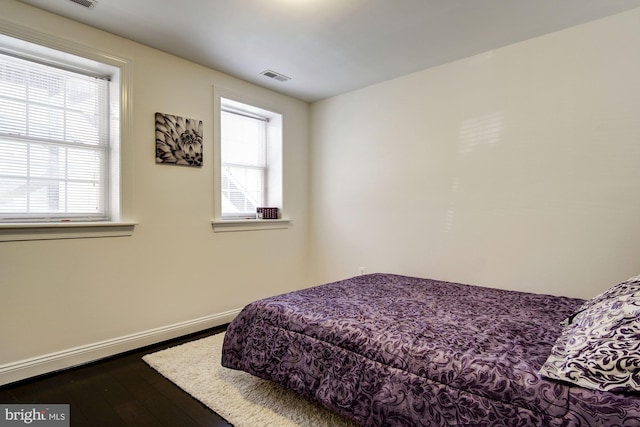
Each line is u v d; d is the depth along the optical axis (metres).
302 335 1.75
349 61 2.87
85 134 2.43
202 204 2.98
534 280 2.51
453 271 2.92
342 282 2.65
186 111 2.84
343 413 1.50
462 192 2.86
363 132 3.53
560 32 2.37
